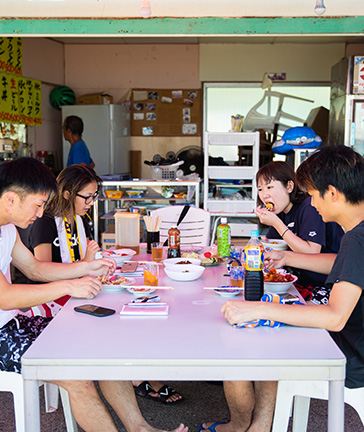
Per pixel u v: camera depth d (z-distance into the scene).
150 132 7.42
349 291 1.57
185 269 2.27
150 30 4.18
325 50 7.20
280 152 5.57
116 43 7.27
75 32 4.18
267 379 1.37
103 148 6.78
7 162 1.80
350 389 1.76
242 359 1.36
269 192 2.73
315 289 2.45
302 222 2.59
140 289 2.00
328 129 6.72
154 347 1.45
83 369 1.37
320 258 2.27
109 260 2.27
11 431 2.34
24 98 6.38
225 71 7.29
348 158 1.66
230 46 7.24
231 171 5.07
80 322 1.67
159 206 5.06
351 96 5.52
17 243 2.15
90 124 6.80
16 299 1.84
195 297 1.96
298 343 1.48
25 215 1.79
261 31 4.16
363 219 1.69
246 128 7.42
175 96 7.35
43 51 6.88
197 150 5.95
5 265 2.03
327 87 7.33
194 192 5.09
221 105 7.43
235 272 2.08
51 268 2.21
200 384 2.82
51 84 7.06
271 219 2.56
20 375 1.87
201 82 7.34
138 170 7.45
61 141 7.34
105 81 7.36
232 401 1.90
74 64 7.33
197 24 4.17
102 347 1.45
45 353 1.41
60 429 2.33
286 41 7.16
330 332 1.87
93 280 1.96
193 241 3.55
